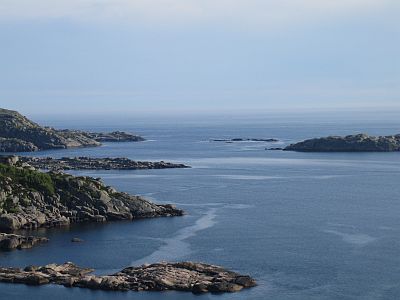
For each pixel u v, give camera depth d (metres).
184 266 160.62
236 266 166.38
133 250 184.12
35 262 171.50
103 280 149.88
